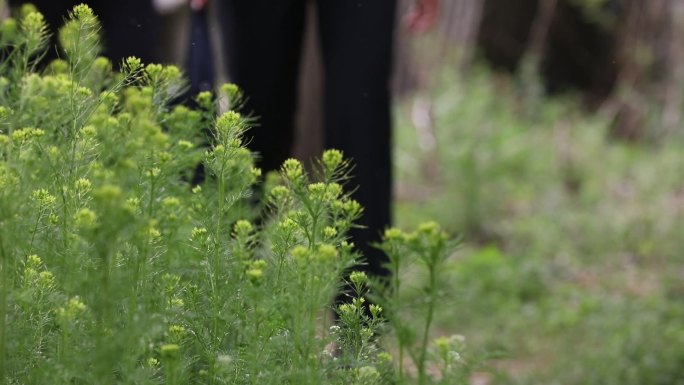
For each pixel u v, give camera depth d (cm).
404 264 246
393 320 236
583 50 2253
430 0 626
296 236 278
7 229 239
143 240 242
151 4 455
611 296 968
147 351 246
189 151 314
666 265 1116
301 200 270
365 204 444
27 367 246
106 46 443
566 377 704
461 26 2266
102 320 232
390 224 452
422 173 1497
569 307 945
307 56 917
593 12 2142
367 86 463
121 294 234
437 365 258
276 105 522
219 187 278
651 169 1449
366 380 250
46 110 280
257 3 510
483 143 1528
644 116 1723
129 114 262
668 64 1769
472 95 1767
